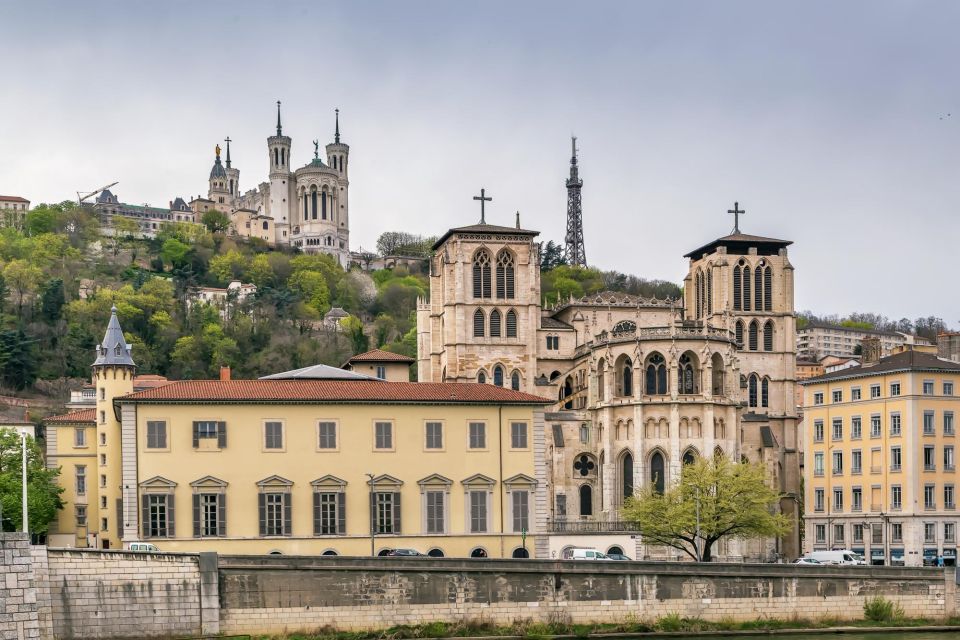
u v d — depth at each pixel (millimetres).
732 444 184125
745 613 119812
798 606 121125
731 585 119750
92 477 175000
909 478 174125
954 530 175375
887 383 179125
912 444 174375
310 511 140125
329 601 109812
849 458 185375
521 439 147000
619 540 160750
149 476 136750
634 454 184625
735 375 187500
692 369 185500
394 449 143125
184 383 144250
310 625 109062
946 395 177500
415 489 143125
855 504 183750
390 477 142125
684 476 160625
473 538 144125
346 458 141625
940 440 176375
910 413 175000
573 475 192625
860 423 183750
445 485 143875
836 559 154500
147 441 137250
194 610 105812
